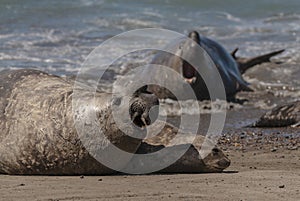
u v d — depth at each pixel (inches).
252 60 2183.8
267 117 1514.5
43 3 3193.9
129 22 2957.7
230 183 922.1
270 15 3304.6
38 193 864.3
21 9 3075.8
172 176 984.3
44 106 979.9
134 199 829.8
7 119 997.2
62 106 968.3
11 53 2229.3
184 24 3011.8
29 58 2162.9
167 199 829.2
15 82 1032.2
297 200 823.7
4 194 860.0
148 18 3070.9
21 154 974.4
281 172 1006.4
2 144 987.9
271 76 2085.4
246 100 1839.3
